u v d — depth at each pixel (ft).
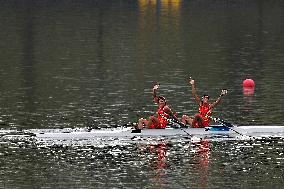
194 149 367.86
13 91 529.04
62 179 316.60
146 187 306.14
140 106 477.36
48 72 616.80
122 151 363.35
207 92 531.50
